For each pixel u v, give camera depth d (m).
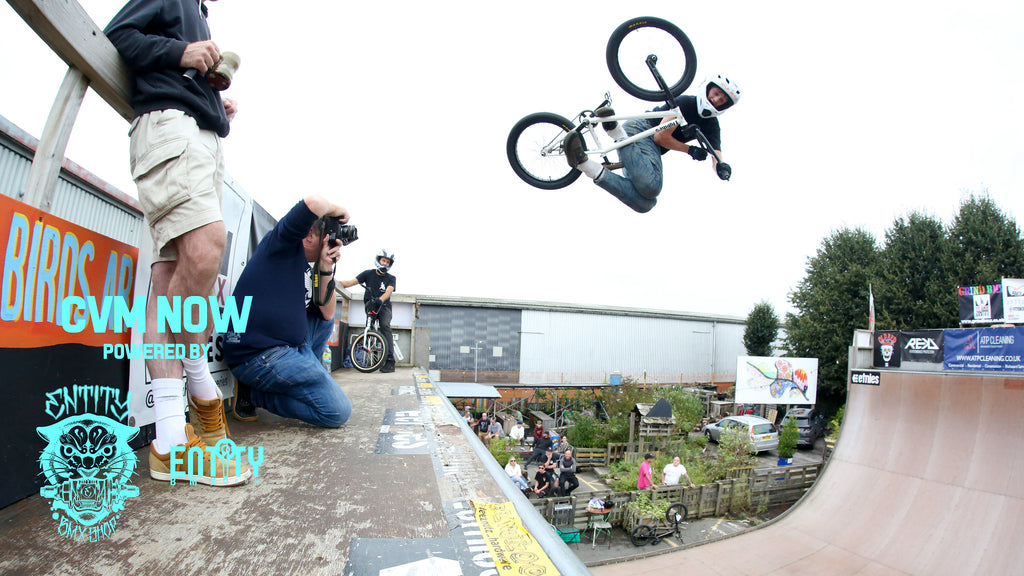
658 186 4.02
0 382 1.31
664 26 3.85
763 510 13.02
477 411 20.12
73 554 1.10
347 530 1.32
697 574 8.66
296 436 2.57
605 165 4.16
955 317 18.58
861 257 23.16
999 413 10.17
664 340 28.70
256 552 1.16
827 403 24.02
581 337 26.33
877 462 11.41
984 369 11.27
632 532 10.44
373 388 5.21
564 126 4.24
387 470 1.96
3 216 1.28
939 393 11.38
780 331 33.06
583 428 17.39
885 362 13.39
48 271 1.48
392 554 1.17
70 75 1.46
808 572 8.63
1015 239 18.36
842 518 10.30
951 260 19.09
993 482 9.28
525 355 25.16
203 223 1.62
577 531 10.73
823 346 22.88
